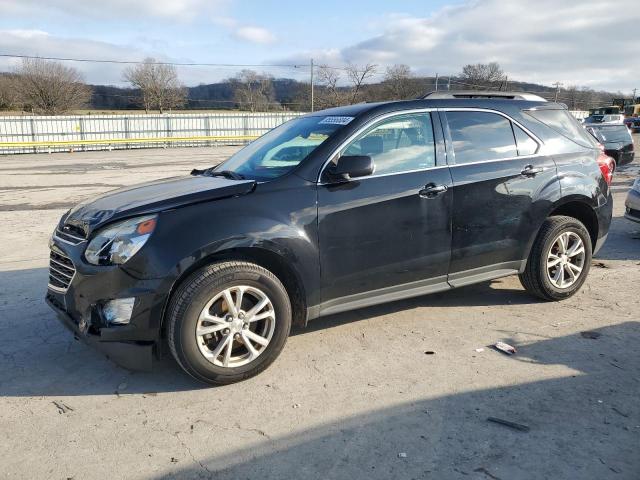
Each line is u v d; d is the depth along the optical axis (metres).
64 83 59.25
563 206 5.00
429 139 4.28
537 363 3.79
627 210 7.93
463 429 3.00
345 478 2.62
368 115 4.09
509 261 4.68
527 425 3.03
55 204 11.75
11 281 5.88
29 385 3.59
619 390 3.39
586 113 56.28
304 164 3.82
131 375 3.71
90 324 3.40
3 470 2.72
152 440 2.97
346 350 4.06
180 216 3.41
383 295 4.12
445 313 4.78
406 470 2.67
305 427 3.06
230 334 3.49
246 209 3.54
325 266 3.80
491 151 4.53
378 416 3.15
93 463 2.77
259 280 3.53
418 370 3.72
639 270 6.06
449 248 4.29
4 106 59.72
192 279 3.37
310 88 53.56
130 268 3.28
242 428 3.06
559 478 2.59
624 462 2.70
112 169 19.88
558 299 5.00
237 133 38.81
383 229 3.97
